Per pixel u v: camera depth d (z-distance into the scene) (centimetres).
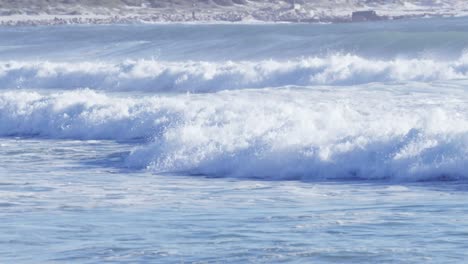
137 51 14462
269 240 3075
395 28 16775
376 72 8744
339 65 9000
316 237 3100
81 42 16488
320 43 11981
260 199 3894
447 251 2869
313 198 3884
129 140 6022
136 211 3659
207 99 6881
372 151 4412
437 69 8612
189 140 4925
